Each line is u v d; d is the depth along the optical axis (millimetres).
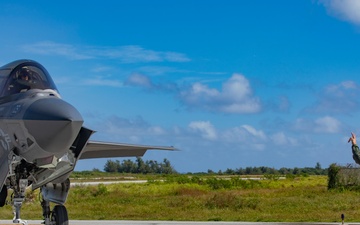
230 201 29922
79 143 11852
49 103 10945
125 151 16469
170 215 25469
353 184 41375
